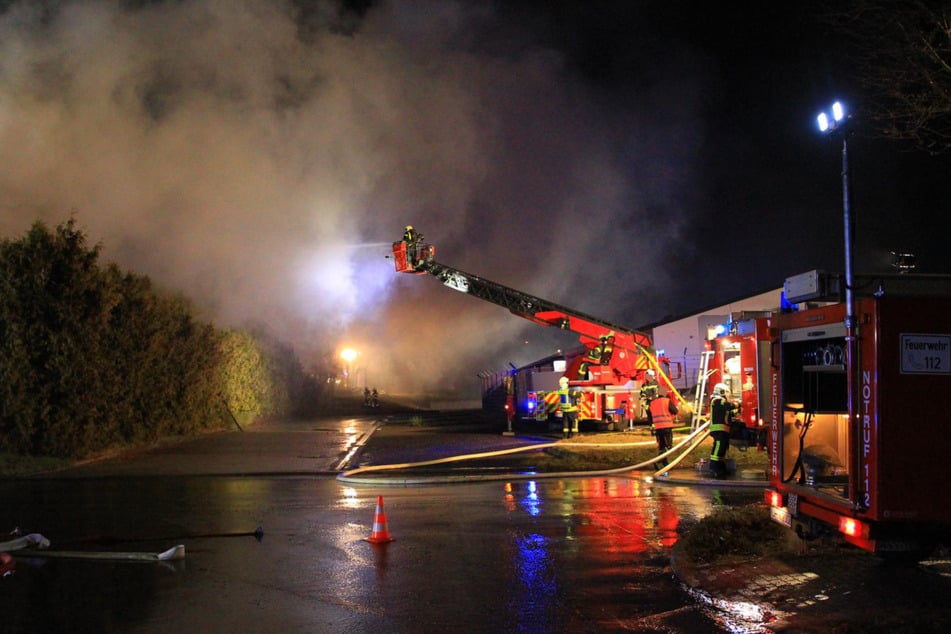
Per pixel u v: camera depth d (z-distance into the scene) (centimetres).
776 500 660
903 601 520
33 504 1021
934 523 524
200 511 963
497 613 550
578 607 564
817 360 634
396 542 779
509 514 936
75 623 525
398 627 520
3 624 522
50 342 1456
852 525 549
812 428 671
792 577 588
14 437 1439
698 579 609
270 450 1792
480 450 1747
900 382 527
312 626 521
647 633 508
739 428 1623
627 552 735
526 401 2656
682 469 1355
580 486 1184
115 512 958
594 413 2091
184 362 2119
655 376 2044
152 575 650
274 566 680
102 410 1620
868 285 562
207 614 545
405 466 1418
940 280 566
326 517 920
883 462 526
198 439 2116
